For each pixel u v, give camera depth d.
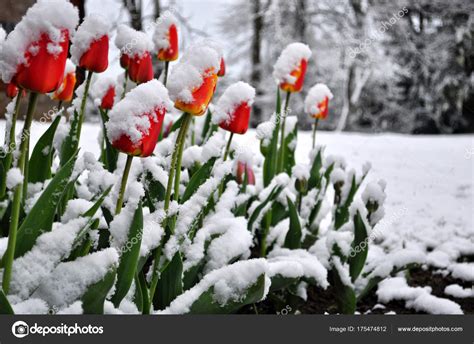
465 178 2.70
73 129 0.85
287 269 0.90
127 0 5.38
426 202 2.17
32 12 0.58
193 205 0.80
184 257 0.86
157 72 4.00
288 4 7.92
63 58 0.59
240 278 0.74
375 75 7.70
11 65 0.58
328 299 1.20
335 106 8.22
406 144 3.95
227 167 0.83
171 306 0.74
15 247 0.65
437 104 8.08
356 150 3.50
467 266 1.45
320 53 7.93
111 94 1.00
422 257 1.13
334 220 1.28
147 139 0.65
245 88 0.86
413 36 7.89
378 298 1.28
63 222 0.75
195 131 1.32
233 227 0.89
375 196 1.08
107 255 0.65
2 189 0.72
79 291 0.64
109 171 0.88
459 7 7.75
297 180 1.15
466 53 7.86
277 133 1.17
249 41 8.52
